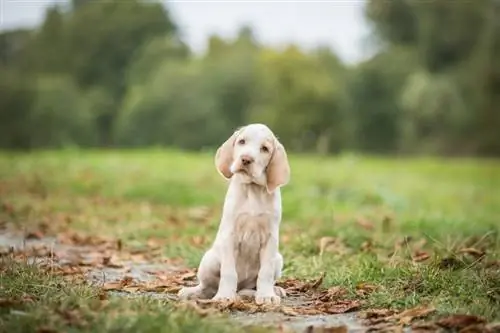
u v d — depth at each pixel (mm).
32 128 44969
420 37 47656
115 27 54156
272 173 7168
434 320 6297
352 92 47312
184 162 23656
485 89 42938
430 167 30641
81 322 5848
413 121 44719
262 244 7289
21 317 5902
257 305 6957
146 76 51625
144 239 11383
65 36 54219
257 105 47000
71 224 12602
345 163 26406
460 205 18422
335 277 8156
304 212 14445
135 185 17781
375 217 13711
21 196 15883
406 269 7988
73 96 46781
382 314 6684
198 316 6094
